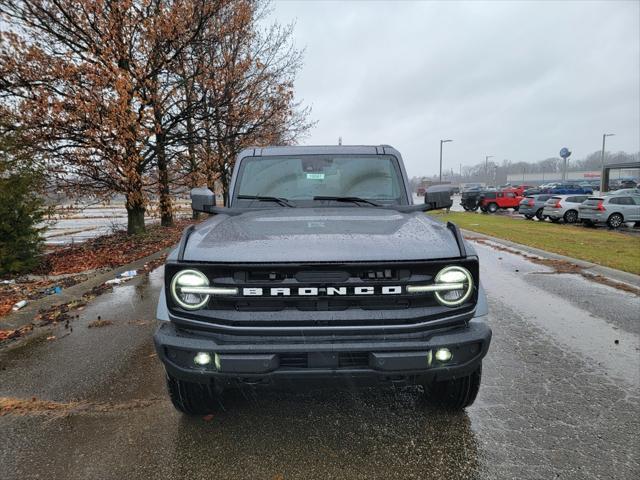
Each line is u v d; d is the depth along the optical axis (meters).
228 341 2.40
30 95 10.75
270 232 2.72
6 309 5.71
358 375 2.38
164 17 11.35
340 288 2.35
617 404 3.24
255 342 2.38
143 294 6.65
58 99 10.35
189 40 12.12
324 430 2.90
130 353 4.27
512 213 34.03
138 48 11.55
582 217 22.48
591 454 2.63
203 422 3.00
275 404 3.23
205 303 2.41
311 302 2.38
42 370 3.88
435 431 2.88
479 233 15.78
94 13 10.89
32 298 6.36
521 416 3.06
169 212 14.69
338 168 3.90
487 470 2.49
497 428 2.91
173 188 14.29
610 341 4.59
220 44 14.07
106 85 10.55
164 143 12.84
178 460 2.60
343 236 2.59
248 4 14.68
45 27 11.03
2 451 2.70
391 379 2.43
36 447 2.74
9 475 2.47
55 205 9.73
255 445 2.74
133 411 3.16
